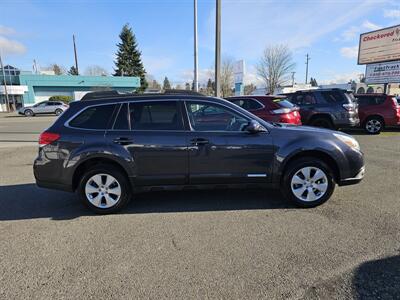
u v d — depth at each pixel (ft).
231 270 9.25
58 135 13.61
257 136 13.85
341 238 11.10
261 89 168.14
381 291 8.11
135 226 12.62
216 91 33.96
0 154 29.81
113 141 13.53
